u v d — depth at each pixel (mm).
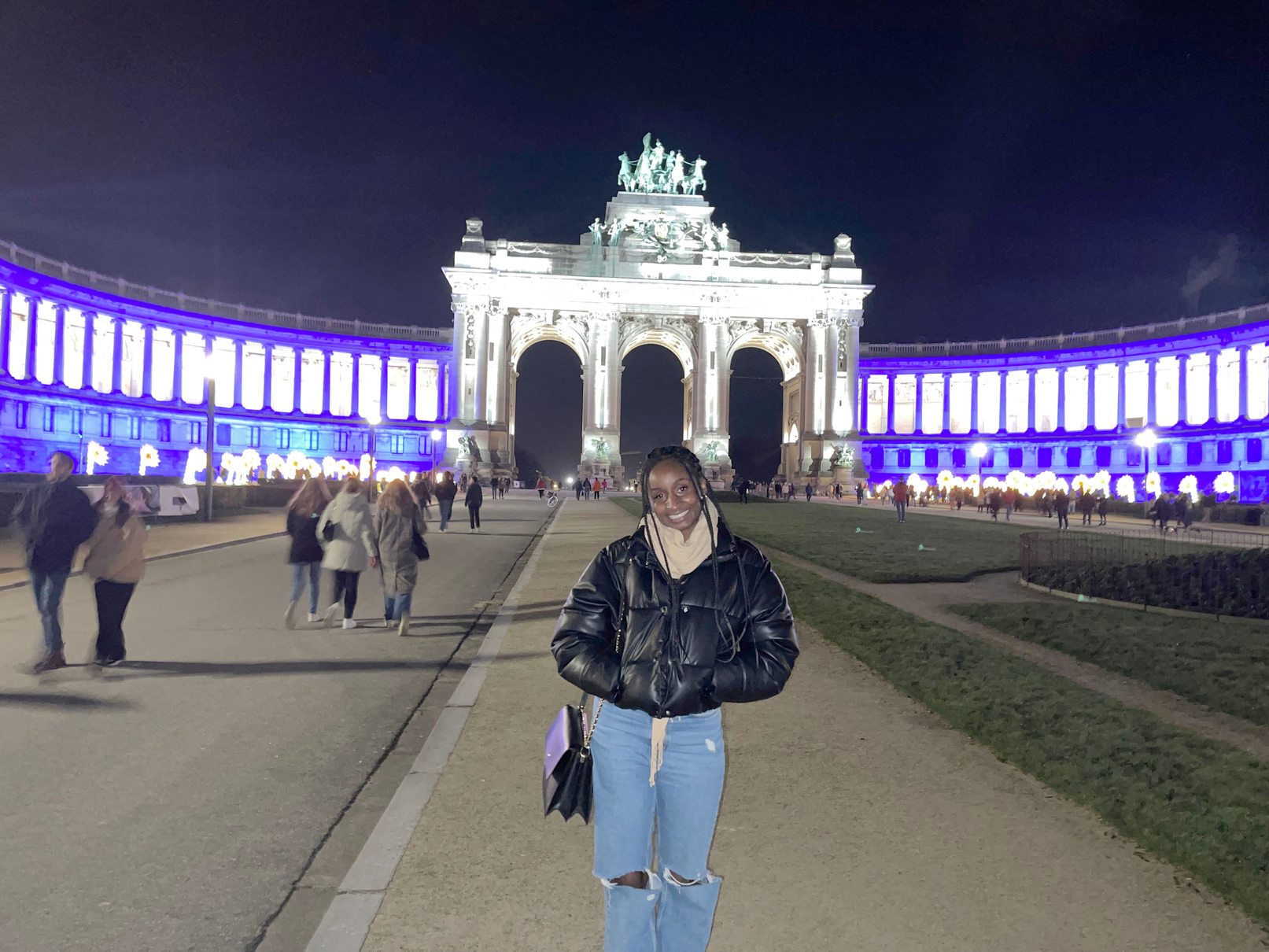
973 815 6359
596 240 108188
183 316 102312
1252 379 91938
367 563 14891
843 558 25828
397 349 116000
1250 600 15180
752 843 5867
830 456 107688
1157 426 100250
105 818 6695
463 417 103688
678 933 4168
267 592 19219
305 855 6098
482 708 9547
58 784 7398
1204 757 7371
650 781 4117
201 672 11570
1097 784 6836
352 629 14922
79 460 90250
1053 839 5934
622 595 4199
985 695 9555
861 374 122312
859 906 4996
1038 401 113750
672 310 108562
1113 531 41125
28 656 12516
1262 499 88375
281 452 110250
